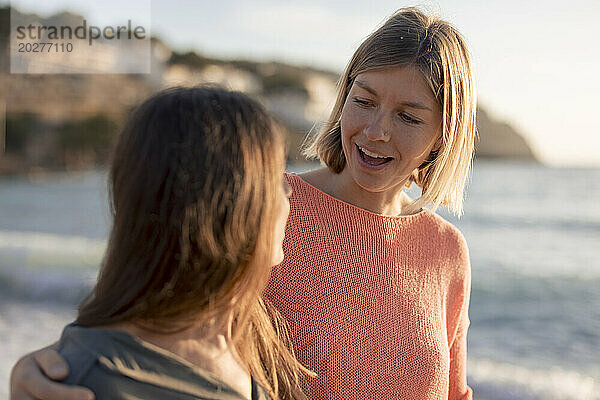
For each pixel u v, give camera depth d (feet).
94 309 3.55
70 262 44.32
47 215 78.89
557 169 126.52
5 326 27.48
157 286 3.49
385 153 5.37
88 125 128.36
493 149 130.72
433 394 5.86
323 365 5.56
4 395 17.53
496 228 66.85
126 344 3.47
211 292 3.60
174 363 3.55
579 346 29.60
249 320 4.40
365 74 5.32
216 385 3.67
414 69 5.19
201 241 3.44
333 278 5.68
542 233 63.57
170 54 165.78
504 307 37.88
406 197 6.45
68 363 3.39
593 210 75.56
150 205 3.46
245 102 3.72
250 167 3.57
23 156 127.75
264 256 3.70
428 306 5.99
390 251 5.93
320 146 6.01
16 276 37.91
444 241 6.25
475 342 30.66
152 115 3.58
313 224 5.78
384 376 5.65
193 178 3.45
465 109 5.53
